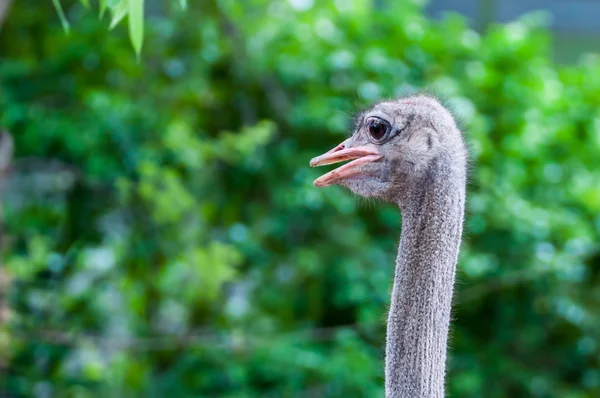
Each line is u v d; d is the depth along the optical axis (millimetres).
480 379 11367
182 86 11773
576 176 12188
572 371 12008
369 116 4922
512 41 12180
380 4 15172
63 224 11578
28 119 10992
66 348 11016
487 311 11930
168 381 11273
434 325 4602
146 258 11234
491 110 12109
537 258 11109
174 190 10477
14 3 11844
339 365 10266
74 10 12352
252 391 10984
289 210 11430
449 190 4680
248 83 12047
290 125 11773
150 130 11117
